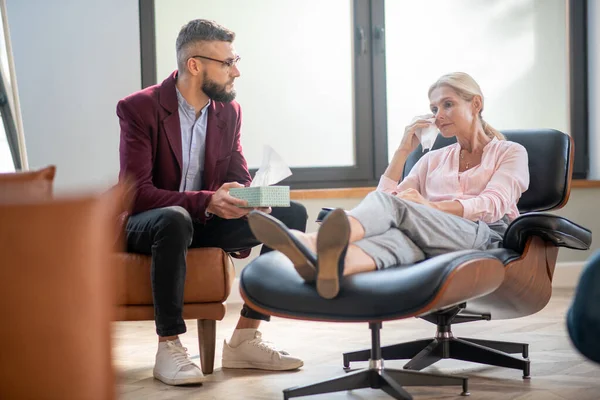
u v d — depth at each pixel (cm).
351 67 466
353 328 341
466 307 244
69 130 428
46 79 425
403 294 172
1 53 401
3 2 403
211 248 248
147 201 252
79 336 91
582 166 490
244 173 289
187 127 274
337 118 466
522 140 261
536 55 483
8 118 405
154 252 237
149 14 435
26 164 407
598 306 144
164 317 237
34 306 89
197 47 267
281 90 458
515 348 250
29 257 89
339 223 167
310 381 233
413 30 471
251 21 452
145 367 266
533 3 481
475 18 476
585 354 148
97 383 92
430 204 229
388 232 203
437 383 200
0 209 88
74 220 90
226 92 273
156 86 272
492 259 186
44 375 90
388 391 190
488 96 479
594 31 482
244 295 191
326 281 175
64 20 427
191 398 215
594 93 484
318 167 461
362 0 464
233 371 254
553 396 204
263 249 267
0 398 89
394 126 473
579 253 478
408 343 240
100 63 430
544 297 234
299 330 340
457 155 263
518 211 251
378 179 469
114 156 431
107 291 94
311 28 460
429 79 473
